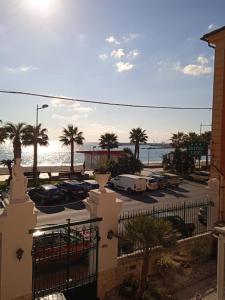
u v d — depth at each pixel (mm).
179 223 13320
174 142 53219
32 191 24266
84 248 8930
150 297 7957
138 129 53281
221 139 12086
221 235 6293
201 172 39438
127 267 8828
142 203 23969
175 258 9906
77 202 24016
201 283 9281
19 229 7004
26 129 35875
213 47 12531
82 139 43688
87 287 8164
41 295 7457
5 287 6859
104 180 8523
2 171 41469
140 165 38375
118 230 8758
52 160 116312
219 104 12195
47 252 9039
